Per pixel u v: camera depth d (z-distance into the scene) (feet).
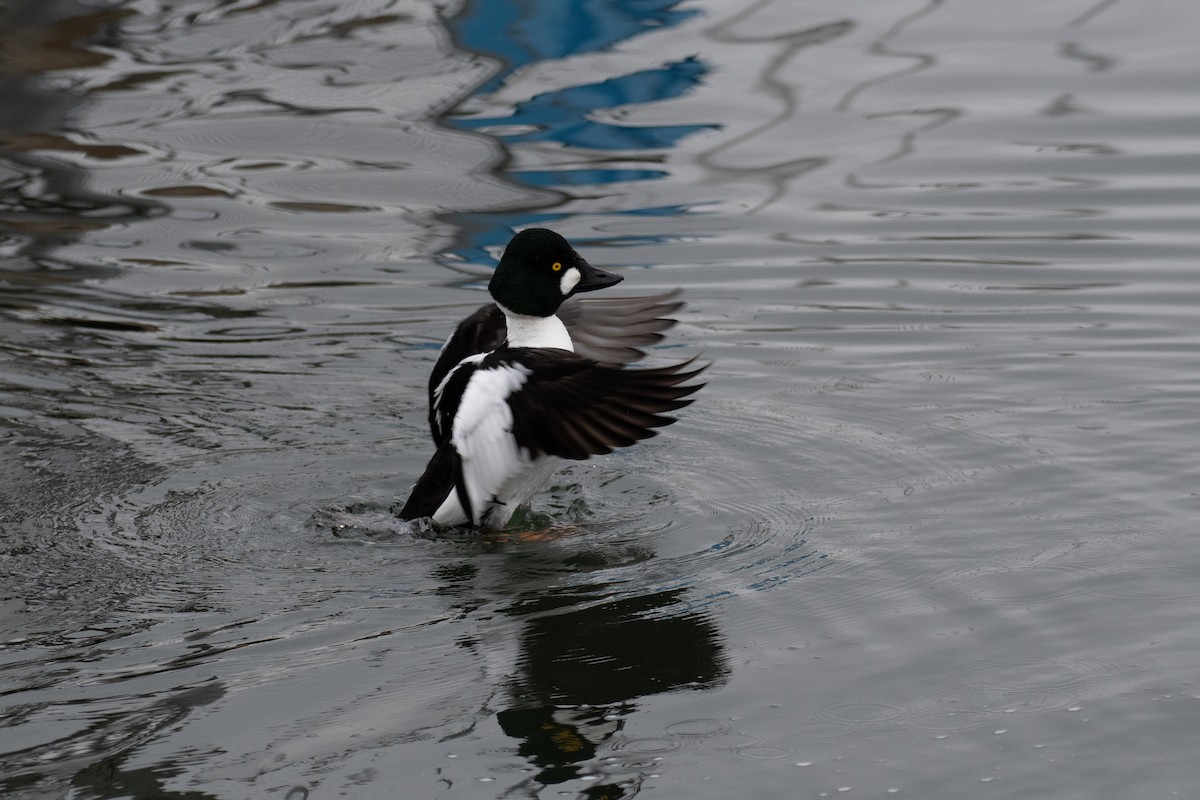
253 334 43.98
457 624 26.66
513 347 32.24
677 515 32.19
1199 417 35.94
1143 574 27.71
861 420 36.96
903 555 29.19
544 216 52.08
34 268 48.93
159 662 25.22
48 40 70.79
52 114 62.03
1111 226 50.03
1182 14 70.23
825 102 61.82
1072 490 32.09
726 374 40.29
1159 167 54.75
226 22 73.15
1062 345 41.24
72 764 21.70
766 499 32.73
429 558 30.22
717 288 46.06
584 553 30.19
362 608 27.58
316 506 33.27
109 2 73.87
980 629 25.70
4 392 39.52
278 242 50.70
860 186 54.39
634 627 26.32
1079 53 65.82
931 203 52.65
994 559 28.76
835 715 22.76
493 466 28.66
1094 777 20.77
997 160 56.18
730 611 26.89
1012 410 37.04
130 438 36.86
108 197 54.39
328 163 57.31
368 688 24.09
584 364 28.63
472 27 71.51
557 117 60.95
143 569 29.58
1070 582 27.50
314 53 68.90
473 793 20.77
